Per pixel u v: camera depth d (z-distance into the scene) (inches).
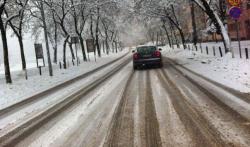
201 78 585.9
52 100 522.3
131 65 1184.2
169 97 431.2
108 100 454.9
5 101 587.2
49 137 296.4
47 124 349.7
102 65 1384.1
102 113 372.5
